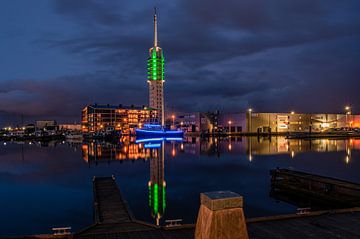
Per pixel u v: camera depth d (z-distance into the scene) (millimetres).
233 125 167000
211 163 51719
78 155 69562
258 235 12344
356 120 178875
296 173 29859
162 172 42656
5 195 29062
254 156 60906
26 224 19922
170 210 22516
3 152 79562
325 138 122312
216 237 4422
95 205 19938
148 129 168875
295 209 22578
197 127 177125
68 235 12484
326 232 12688
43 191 30859
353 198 22625
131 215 17328
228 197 4582
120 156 65625
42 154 73062
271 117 162500
